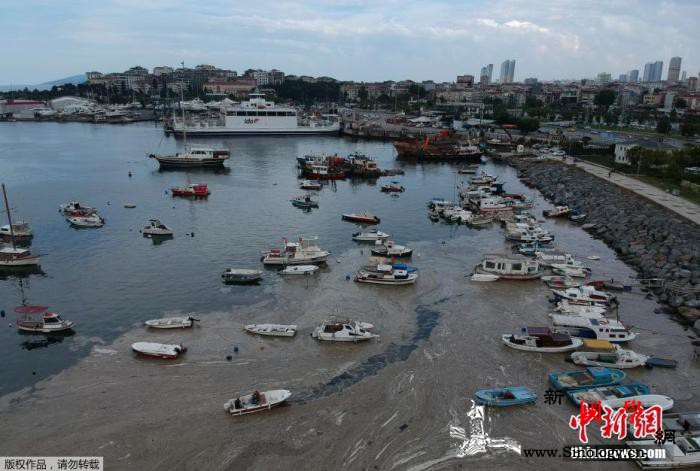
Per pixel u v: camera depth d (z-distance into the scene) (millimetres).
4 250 79375
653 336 58250
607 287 71875
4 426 41281
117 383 47375
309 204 118062
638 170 148375
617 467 37469
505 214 110938
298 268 76062
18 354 52844
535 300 68062
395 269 73250
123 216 108500
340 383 47562
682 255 78688
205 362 51125
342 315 62156
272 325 57719
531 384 47781
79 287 70562
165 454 38094
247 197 129375
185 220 105812
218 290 69688
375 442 39469
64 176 154625
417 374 49094
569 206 120938
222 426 41188
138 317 61469
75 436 40031
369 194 135625
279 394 44250
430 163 193875
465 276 76562
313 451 38406
